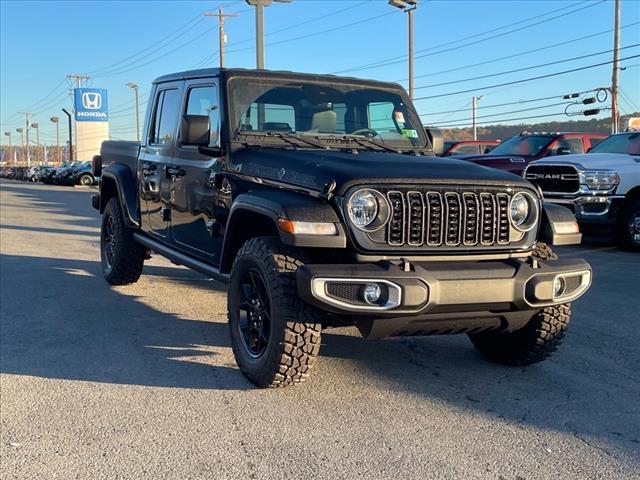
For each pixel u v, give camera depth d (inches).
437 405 166.1
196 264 218.4
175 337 227.3
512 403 167.8
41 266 373.1
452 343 223.9
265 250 166.7
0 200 1043.9
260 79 209.3
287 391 174.6
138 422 154.7
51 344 217.9
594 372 192.5
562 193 424.2
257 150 193.0
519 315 170.7
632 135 465.1
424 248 160.2
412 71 1294.3
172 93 245.8
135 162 284.2
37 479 127.7
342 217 156.5
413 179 160.4
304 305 161.3
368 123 220.5
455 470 131.6
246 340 181.8
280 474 129.8
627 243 422.0
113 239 304.8
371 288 151.1
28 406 164.4
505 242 167.9
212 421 155.2
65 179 1752.0
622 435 148.9
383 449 140.9
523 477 129.0
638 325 244.1
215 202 204.1
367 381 183.2
